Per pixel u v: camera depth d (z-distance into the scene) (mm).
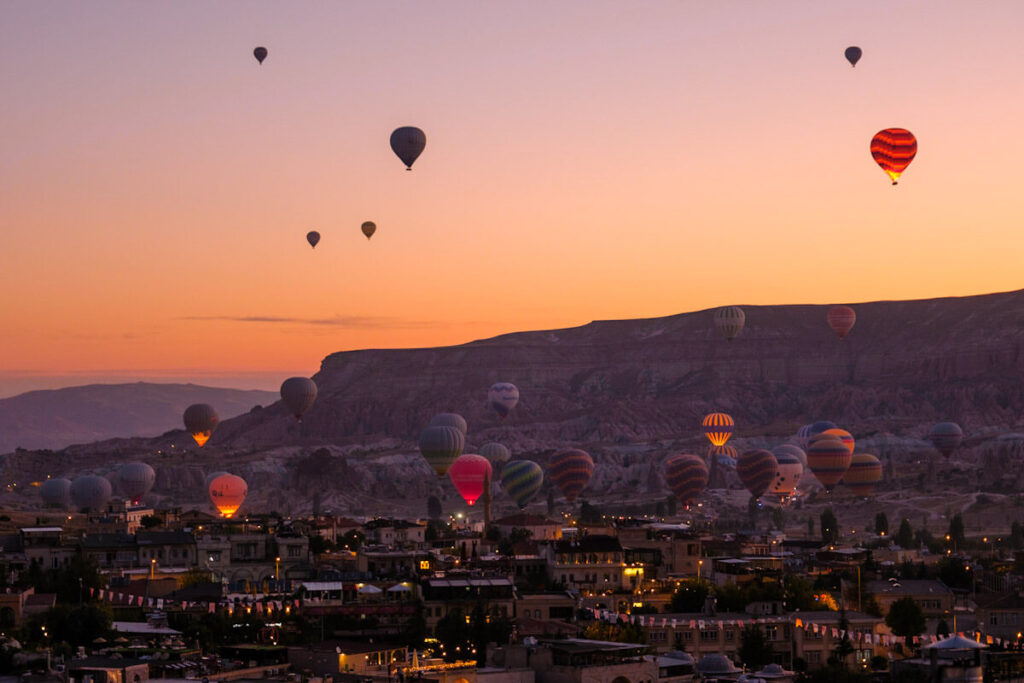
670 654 199000
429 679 164750
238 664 186500
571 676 168500
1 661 168125
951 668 137875
